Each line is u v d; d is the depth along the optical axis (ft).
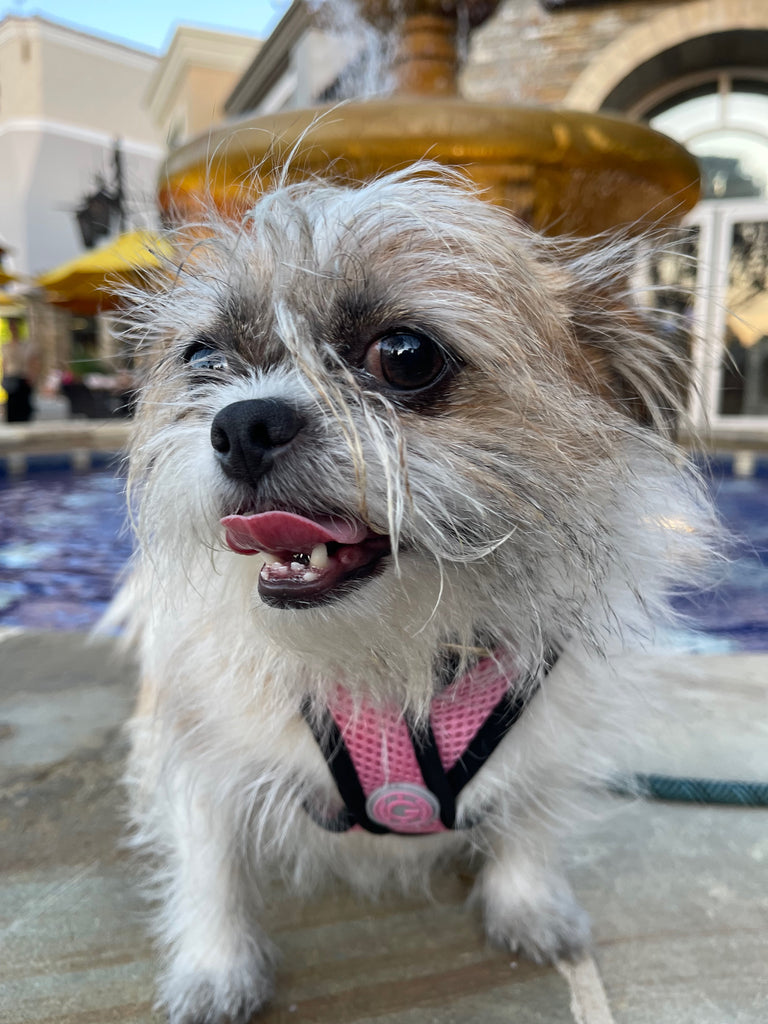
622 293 0.85
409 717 0.74
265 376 0.71
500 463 0.67
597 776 0.92
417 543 0.66
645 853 0.97
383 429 0.64
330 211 0.72
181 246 0.87
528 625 0.73
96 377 7.95
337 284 0.67
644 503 0.81
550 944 0.81
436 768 0.74
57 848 0.99
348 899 0.93
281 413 0.63
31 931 0.85
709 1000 0.75
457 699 0.75
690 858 0.96
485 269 0.70
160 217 1.37
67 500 3.95
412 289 0.67
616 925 0.85
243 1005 0.75
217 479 0.67
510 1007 0.76
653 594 0.87
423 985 0.79
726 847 0.98
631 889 0.91
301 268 0.67
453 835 0.91
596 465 0.74
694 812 1.05
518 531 0.68
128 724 1.19
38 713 1.34
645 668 0.94
